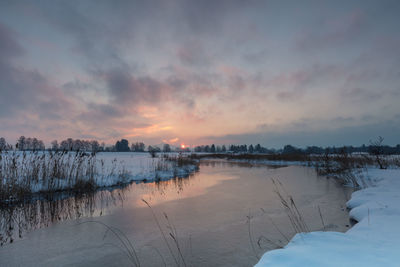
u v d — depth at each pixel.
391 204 4.99
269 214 6.38
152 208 7.23
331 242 3.01
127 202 8.02
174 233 5.17
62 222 6.02
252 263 3.74
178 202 7.98
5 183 7.96
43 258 4.13
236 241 4.63
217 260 3.89
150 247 4.51
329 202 7.31
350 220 5.39
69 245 4.66
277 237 4.73
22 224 5.89
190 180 13.30
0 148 8.01
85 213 6.75
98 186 10.63
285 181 12.15
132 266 3.80
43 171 9.49
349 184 10.27
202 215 6.45
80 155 10.08
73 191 9.65
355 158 14.71
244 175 15.42
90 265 3.86
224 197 8.67
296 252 2.61
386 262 2.21
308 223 5.40
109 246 4.59
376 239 3.03
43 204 7.75
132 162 22.41
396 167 12.74
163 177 14.21
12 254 4.29
